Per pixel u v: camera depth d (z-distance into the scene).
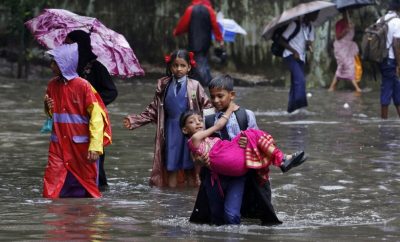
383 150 25.42
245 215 16.28
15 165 22.83
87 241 14.20
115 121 32.28
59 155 19.09
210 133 15.95
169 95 20.72
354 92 47.31
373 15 49.50
